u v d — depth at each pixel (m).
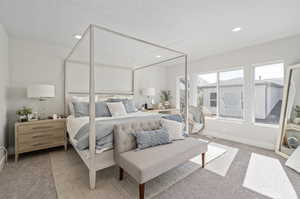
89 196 1.63
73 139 2.46
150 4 1.90
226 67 3.87
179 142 2.26
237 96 3.88
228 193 1.69
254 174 2.09
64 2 1.84
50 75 3.28
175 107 5.30
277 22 2.34
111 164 1.96
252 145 3.35
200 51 3.80
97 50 3.66
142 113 3.60
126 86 4.55
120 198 1.61
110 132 1.97
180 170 2.21
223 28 2.55
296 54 2.80
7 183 1.89
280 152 2.78
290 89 2.82
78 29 2.59
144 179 1.52
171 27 2.52
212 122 4.22
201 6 1.94
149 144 2.03
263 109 3.42
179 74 5.18
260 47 3.27
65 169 2.25
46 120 2.82
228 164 2.40
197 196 1.65
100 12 2.08
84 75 3.71
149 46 3.40
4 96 2.56
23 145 2.58
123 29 2.59
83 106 3.06
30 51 3.06
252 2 1.85
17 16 2.15
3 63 2.49
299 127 2.64
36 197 1.63
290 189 1.75
